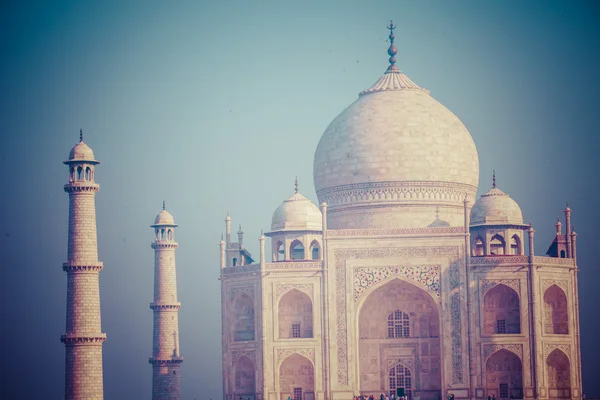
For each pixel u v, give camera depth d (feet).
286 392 649.20
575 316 653.30
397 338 654.53
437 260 642.63
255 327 648.38
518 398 638.53
